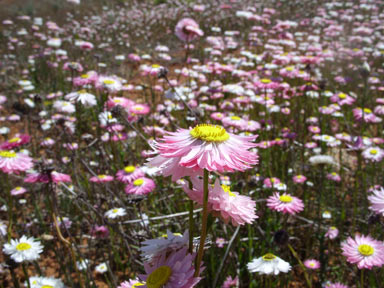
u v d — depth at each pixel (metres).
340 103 4.84
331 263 3.11
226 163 1.01
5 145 2.69
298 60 6.24
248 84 5.35
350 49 7.94
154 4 17.94
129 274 2.96
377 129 5.45
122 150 4.30
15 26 12.16
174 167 1.07
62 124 3.78
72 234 3.42
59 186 3.83
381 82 6.52
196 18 13.56
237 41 10.34
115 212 2.97
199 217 3.07
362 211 3.43
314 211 3.64
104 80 4.41
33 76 7.64
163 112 3.62
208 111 5.12
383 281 2.52
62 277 3.01
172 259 1.11
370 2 12.05
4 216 3.77
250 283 2.65
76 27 12.35
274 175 3.98
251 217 1.12
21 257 2.28
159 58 9.30
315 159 3.04
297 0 14.26
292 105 5.56
